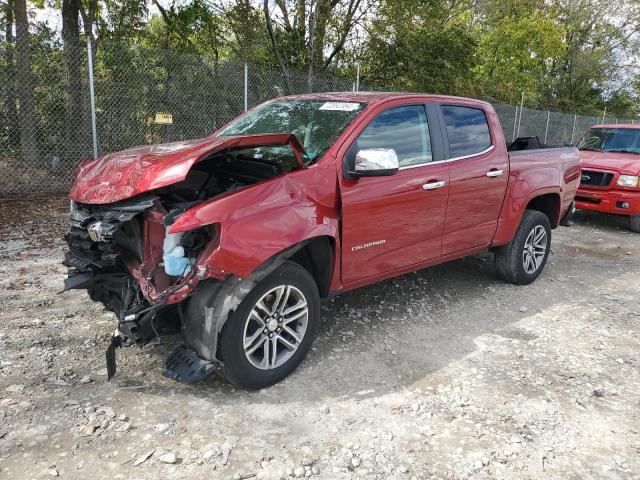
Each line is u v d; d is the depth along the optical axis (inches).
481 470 109.2
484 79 959.0
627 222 384.2
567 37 1197.1
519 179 209.0
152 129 405.4
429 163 173.2
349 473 106.2
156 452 108.6
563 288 229.9
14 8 386.0
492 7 978.1
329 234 140.5
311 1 576.4
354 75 633.6
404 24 609.9
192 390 132.9
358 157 141.6
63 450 108.0
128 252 133.8
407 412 128.2
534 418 128.1
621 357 164.1
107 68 383.2
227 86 423.5
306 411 126.4
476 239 198.4
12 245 253.9
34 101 377.1
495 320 189.3
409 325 180.7
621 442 120.6
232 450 111.0
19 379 133.2
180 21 519.2
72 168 390.0
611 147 402.9
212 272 117.0
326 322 179.2
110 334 160.2
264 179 135.3
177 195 137.4
